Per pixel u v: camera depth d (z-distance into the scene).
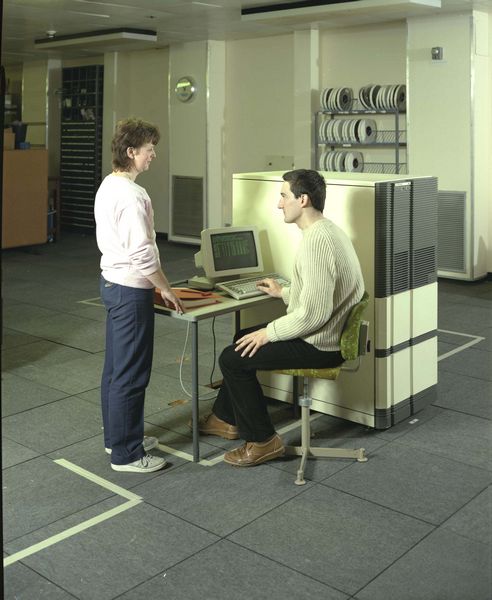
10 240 9.20
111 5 7.17
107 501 2.93
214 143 9.67
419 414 3.84
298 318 2.98
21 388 4.29
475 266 7.42
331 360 3.08
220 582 2.37
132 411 3.15
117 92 10.66
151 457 3.23
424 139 7.49
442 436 3.55
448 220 7.45
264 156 9.38
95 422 3.78
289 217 3.10
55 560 2.52
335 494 2.97
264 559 2.50
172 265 8.57
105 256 3.06
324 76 8.52
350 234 3.49
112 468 3.22
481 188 7.39
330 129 8.14
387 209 3.40
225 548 2.57
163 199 10.59
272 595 2.29
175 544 2.61
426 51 7.32
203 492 3.00
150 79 10.47
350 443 3.47
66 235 11.14
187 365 4.73
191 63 9.59
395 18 7.49
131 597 2.30
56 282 7.54
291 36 8.84
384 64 7.95
